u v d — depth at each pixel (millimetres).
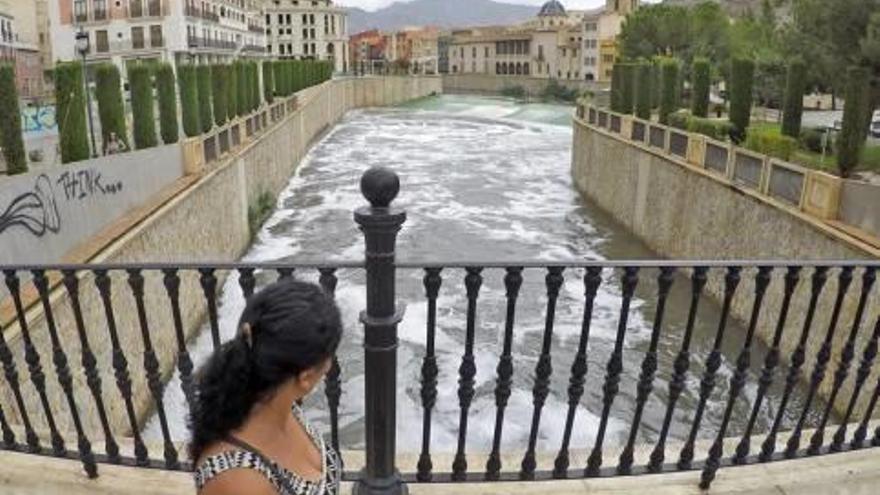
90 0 53156
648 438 10836
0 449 3531
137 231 11781
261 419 1549
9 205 8836
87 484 3305
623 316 3109
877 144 25844
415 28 161750
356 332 13469
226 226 19297
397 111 86625
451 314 15805
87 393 9445
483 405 11633
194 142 16594
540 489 3273
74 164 10625
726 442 3908
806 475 3438
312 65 59406
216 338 3025
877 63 18250
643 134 24719
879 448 3688
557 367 13320
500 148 49844
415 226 25922
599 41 101625
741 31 49125
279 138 31750
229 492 1460
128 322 11000
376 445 2805
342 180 35594
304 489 1571
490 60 132625
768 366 3383
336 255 21859
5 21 48750
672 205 21422
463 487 3264
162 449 3711
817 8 19859
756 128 22234
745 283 15758
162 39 53156
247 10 76438
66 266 3057
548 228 26297
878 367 10734
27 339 3316
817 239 13227
